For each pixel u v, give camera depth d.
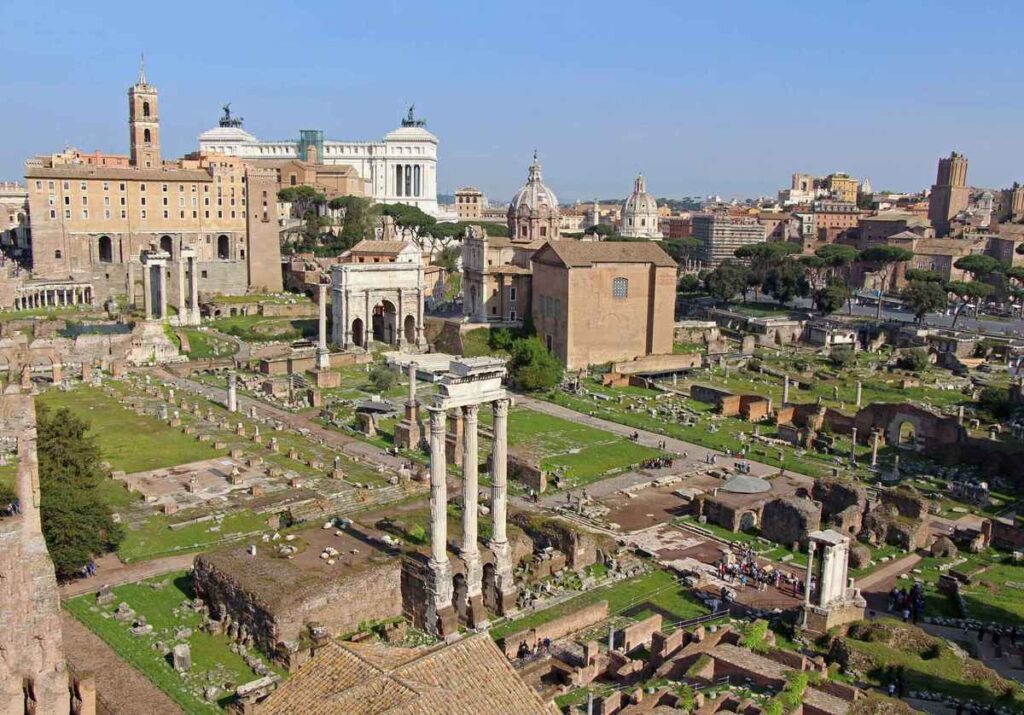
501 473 65.25
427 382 150.50
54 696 45.78
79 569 68.56
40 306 192.25
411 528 72.38
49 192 199.88
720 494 90.25
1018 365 166.25
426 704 34.78
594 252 166.25
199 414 121.81
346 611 60.59
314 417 125.31
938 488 100.44
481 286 182.00
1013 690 51.94
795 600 69.69
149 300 165.38
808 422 124.94
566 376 157.12
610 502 93.75
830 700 47.94
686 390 148.88
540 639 60.31
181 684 54.00
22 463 46.53
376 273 173.75
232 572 61.88
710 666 52.97
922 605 68.25
